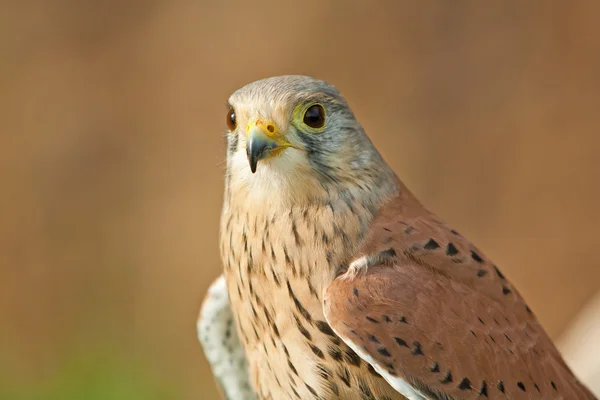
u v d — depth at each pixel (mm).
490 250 14875
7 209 16250
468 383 5070
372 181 5633
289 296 5414
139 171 16328
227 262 5789
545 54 15078
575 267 14336
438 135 15406
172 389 13594
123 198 16297
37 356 14594
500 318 5340
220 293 6371
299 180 5461
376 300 5164
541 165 14859
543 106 14961
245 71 16000
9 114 16578
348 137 5637
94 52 16734
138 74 16562
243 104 5688
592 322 8648
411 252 5402
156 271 15797
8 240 16094
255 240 5531
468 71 15430
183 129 16266
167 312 15273
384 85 15617
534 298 14484
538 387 5258
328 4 15844
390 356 5047
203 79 16250
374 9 15688
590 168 14547
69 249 16078
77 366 14180
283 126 5543
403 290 5211
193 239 15781
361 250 5406
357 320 5109
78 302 15562
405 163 15422
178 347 14500
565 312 14312
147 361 14234
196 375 13812
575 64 14891
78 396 13453
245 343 5828
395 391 5254
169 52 16438
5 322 15305
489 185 15055
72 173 16453
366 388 5285
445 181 15312
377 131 15523
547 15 15109
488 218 15016
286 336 5449
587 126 14688
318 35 15859
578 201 14531
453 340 5125
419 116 15516
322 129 5574
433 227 5586
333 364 5320
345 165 5562
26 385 13805
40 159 16484
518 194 14859
